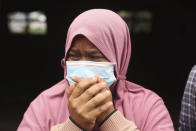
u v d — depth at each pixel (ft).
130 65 96.89
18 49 94.38
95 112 8.67
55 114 10.11
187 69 94.22
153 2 95.91
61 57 94.99
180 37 95.55
